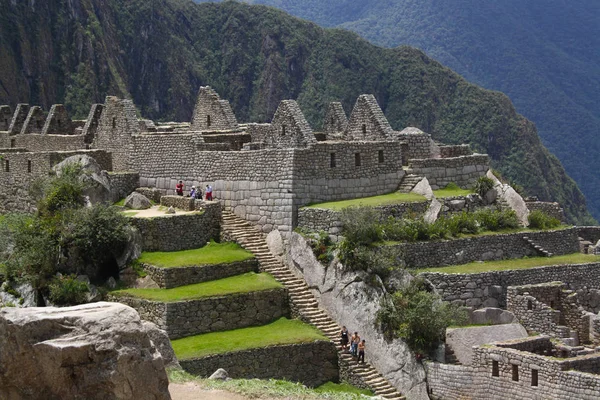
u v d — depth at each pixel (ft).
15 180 215.31
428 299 152.66
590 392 127.85
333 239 169.89
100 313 81.56
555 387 132.16
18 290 171.53
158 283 166.71
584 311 164.45
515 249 179.52
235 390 113.80
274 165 179.42
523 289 163.73
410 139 208.23
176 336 155.43
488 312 161.58
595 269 175.01
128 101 212.84
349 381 154.92
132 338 81.20
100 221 174.19
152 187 202.08
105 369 79.61
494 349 141.49
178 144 197.26
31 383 80.64
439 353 151.33
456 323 158.30
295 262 170.91
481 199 190.60
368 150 188.55
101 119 218.38
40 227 177.88
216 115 222.28
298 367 153.69
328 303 163.63
